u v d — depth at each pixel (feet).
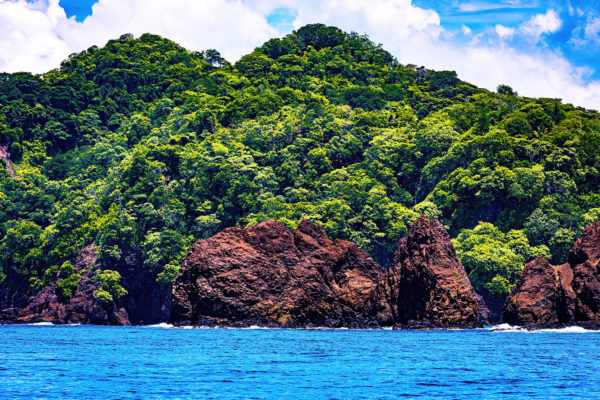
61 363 193.98
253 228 374.84
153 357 209.56
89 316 514.27
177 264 558.15
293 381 161.89
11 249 542.98
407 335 297.33
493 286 493.36
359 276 372.58
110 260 549.95
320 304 358.43
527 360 201.77
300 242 380.17
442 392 148.15
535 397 142.61
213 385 155.74
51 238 563.07
